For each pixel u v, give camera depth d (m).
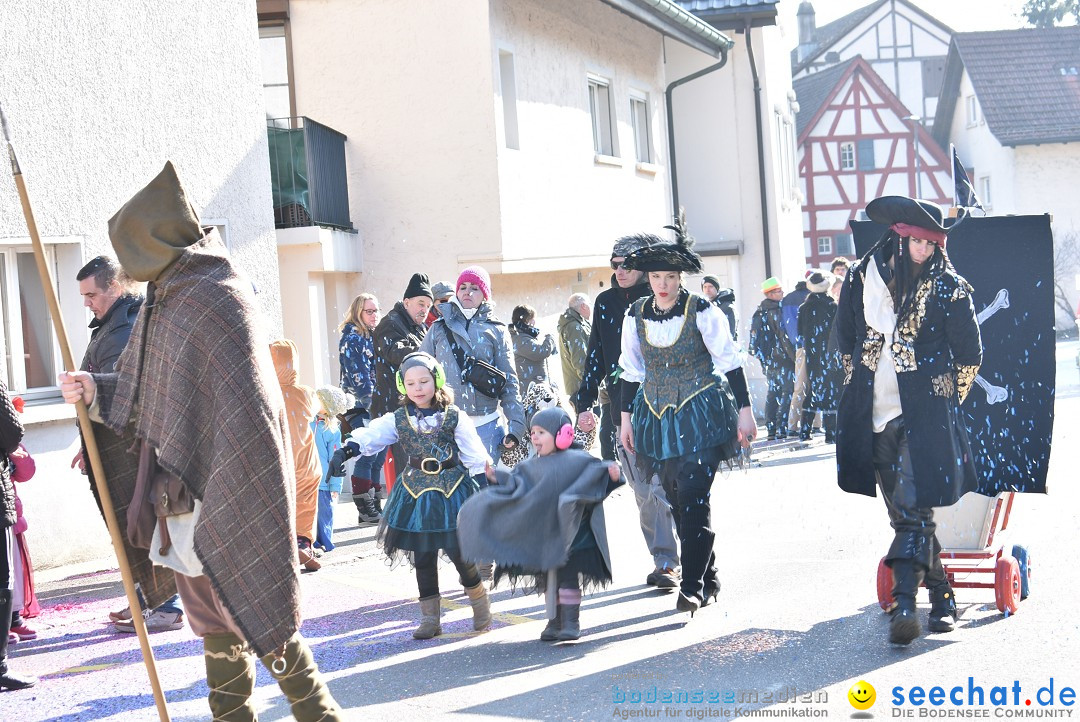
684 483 7.19
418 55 16.20
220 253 4.56
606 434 9.34
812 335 16.50
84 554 10.38
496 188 16.05
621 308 8.34
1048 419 6.79
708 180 26.97
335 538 11.18
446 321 8.90
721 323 7.18
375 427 7.18
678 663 6.31
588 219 19.92
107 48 10.99
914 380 6.25
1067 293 51.75
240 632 4.26
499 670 6.42
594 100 21.28
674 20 21.78
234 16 12.66
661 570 8.18
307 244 14.75
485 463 7.16
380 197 16.44
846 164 59.50
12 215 9.96
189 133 11.94
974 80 56.66
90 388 4.54
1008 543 7.32
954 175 7.32
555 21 18.72
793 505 11.48
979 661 5.98
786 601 7.53
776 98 28.62
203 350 4.36
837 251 59.75
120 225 4.46
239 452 4.30
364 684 6.31
